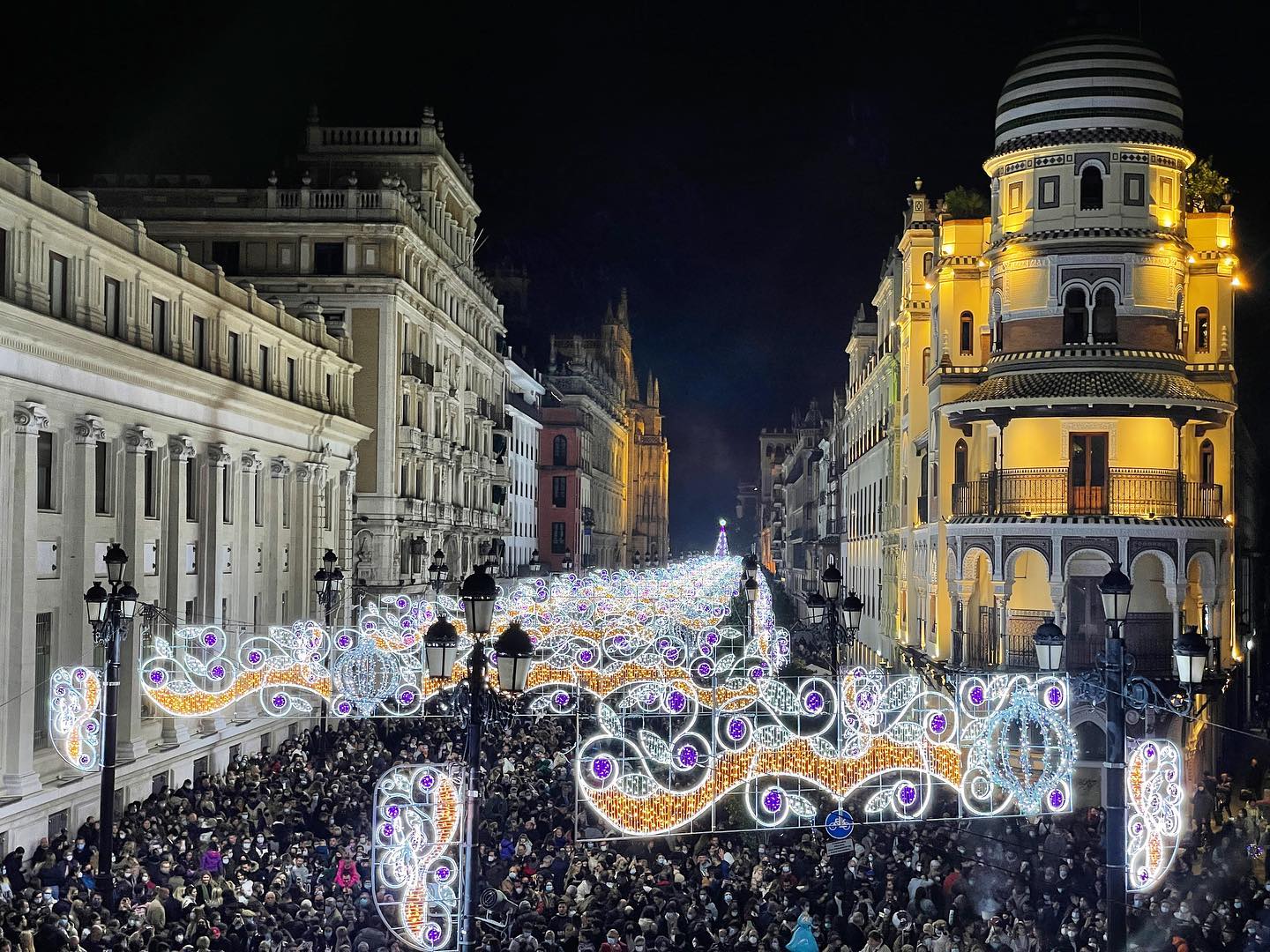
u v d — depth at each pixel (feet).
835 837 91.45
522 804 111.55
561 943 73.05
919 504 182.70
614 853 94.79
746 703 131.64
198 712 129.90
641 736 103.55
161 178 237.86
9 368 102.94
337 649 152.56
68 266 113.80
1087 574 144.15
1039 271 146.00
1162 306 144.66
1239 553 179.73
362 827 103.35
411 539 238.07
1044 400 140.36
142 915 75.36
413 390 234.79
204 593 145.18
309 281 222.28
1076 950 75.10
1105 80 144.36
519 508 378.53
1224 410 142.72
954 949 71.82
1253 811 111.55
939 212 177.88
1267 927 76.38
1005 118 150.71
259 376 164.66
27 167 106.22
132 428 125.49
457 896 78.02
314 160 249.55
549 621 237.04
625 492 644.27
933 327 170.40
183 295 138.51
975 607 151.02
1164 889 85.15
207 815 103.60
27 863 103.35
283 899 81.10
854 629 108.58
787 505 562.66
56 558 112.88
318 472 187.42
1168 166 146.51
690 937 74.90
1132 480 141.59
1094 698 99.91
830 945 71.00
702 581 355.56
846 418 300.81
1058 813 102.99
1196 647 67.10
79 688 108.06
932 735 110.63
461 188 277.23
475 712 62.13
